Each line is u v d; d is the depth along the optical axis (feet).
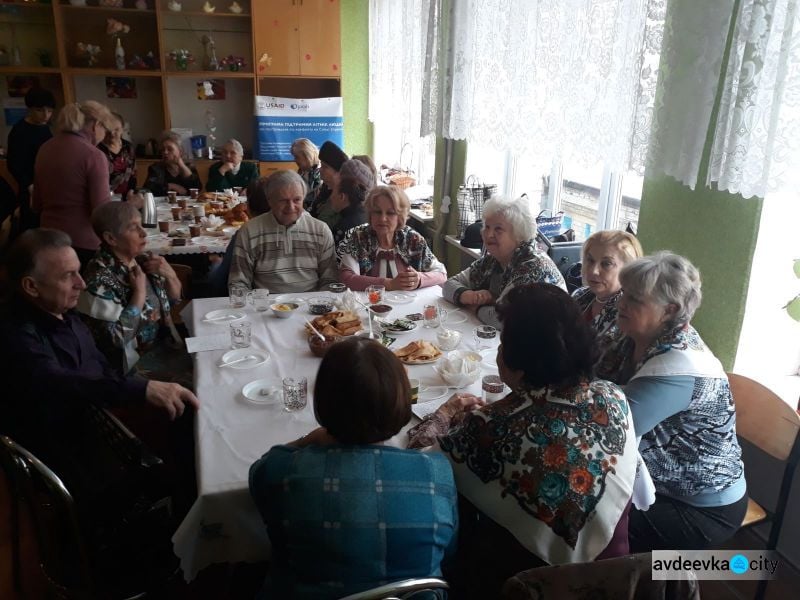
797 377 6.99
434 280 9.27
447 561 3.97
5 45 19.01
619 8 7.22
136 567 5.02
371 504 3.57
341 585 3.59
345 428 3.70
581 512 3.79
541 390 3.93
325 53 20.20
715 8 5.80
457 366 5.98
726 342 6.71
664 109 6.42
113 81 20.22
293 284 9.40
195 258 13.96
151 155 20.35
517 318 3.93
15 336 5.34
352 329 6.98
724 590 6.43
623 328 5.34
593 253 6.47
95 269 7.22
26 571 6.71
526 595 3.09
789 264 6.44
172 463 6.89
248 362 6.38
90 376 5.44
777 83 5.36
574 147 8.28
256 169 18.17
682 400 4.95
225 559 4.51
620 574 3.12
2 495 7.99
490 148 11.03
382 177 18.19
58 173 11.03
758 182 5.66
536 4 9.21
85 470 5.32
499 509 3.90
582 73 8.00
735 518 5.24
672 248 7.25
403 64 15.99
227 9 20.22
